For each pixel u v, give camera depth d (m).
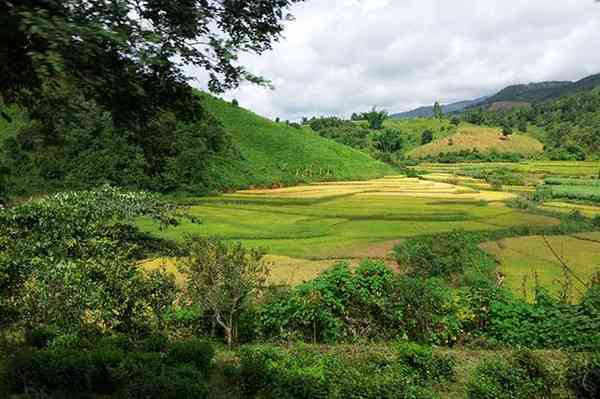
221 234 38.12
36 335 8.95
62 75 3.98
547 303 11.26
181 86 6.03
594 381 7.21
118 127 6.20
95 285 10.06
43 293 9.48
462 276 26.72
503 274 27.98
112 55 4.82
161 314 11.19
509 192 75.00
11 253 9.84
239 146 87.44
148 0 4.96
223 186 70.56
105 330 10.02
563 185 80.62
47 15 3.88
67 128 6.17
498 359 8.16
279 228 42.06
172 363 7.79
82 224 11.08
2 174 7.29
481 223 45.72
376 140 166.12
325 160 96.00
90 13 4.21
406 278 11.28
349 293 11.02
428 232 40.12
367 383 7.06
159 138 6.70
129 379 7.05
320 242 36.34
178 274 20.03
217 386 7.52
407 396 7.00
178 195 62.78
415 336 10.68
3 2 3.97
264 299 12.02
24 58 4.80
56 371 7.04
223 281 10.93
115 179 58.56
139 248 12.23
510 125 199.62
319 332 11.04
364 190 75.94
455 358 9.01
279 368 7.75
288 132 102.44
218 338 11.27
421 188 80.06
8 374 7.00
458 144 168.62
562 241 38.88
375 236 38.75
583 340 9.83
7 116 5.88
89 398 6.93
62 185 54.69
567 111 195.50
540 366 7.66
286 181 81.25
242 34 5.94
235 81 5.80
